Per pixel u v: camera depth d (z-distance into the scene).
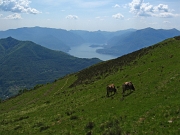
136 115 22.22
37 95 84.88
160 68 44.50
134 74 48.88
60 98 54.81
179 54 51.22
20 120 39.03
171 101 23.11
